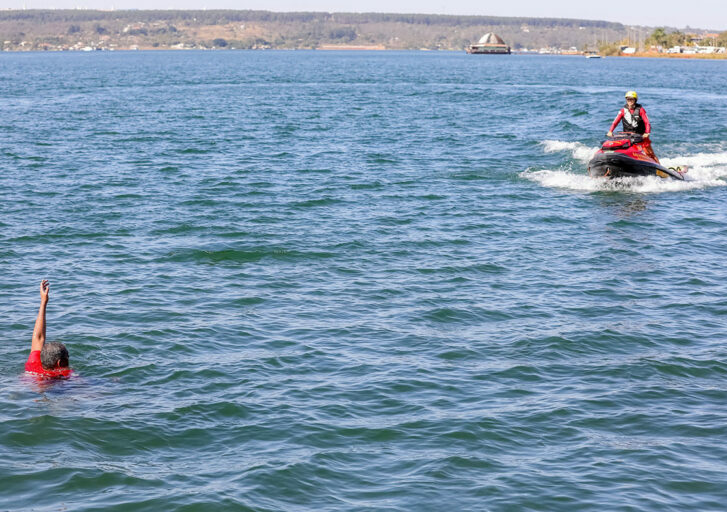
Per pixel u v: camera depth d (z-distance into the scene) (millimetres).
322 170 28344
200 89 82250
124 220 20047
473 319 13148
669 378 10789
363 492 7809
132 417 9312
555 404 9906
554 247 17953
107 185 25047
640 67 162875
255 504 7527
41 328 10500
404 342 12039
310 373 10797
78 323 12555
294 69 144125
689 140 35562
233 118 48938
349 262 16547
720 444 8891
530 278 15516
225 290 14562
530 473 8219
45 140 36875
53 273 15438
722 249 17938
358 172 27984
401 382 10516
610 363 11289
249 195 23547
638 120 25422
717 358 11500
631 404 9945
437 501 7645
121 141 36750
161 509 7434
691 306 13883
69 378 10383
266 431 9062
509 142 36469
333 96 71438
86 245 17625
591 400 10039
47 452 8461
